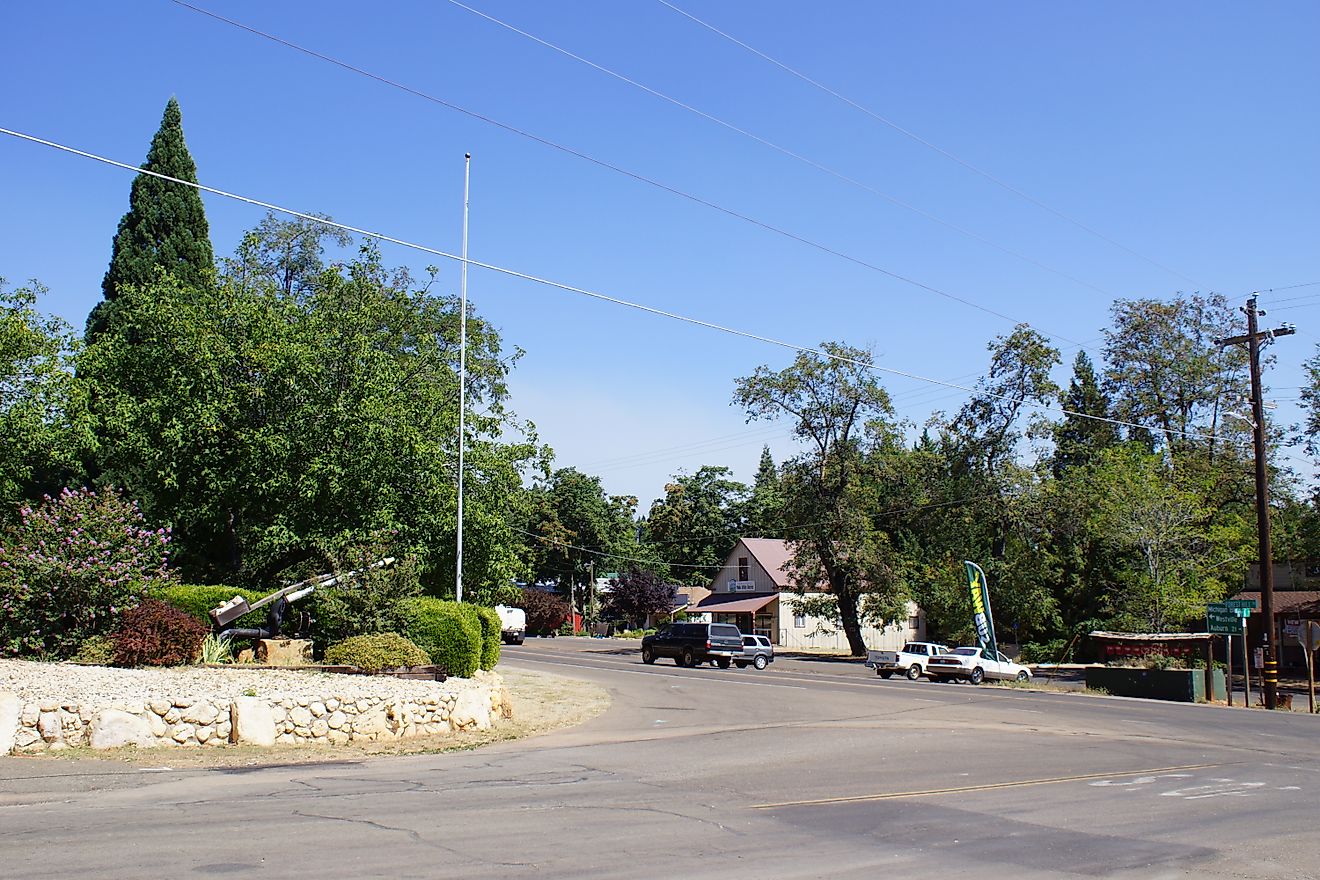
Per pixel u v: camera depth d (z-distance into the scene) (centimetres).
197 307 3062
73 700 1370
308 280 4591
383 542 2616
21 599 1841
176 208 3816
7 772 1178
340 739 1544
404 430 2948
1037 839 927
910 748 1673
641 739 1762
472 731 1766
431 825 916
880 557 5891
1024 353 5481
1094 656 5528
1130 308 6078
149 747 1378
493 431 3353
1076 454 6475
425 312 4069
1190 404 5925
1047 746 1739
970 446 5694
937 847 884
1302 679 4528
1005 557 5744
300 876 717
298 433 2914
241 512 3045
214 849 796
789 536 6169
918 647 4378
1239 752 1725
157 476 2923
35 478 3403
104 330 3650
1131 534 4594
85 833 851
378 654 1967
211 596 2356
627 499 10975
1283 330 3334
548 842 857
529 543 9481
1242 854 879
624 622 9156
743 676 3872
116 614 1916
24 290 2862
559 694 2711
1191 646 3812
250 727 1448
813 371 5862
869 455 5962
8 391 2783
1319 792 1264
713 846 862
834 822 992
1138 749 1725
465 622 2345
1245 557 4678
